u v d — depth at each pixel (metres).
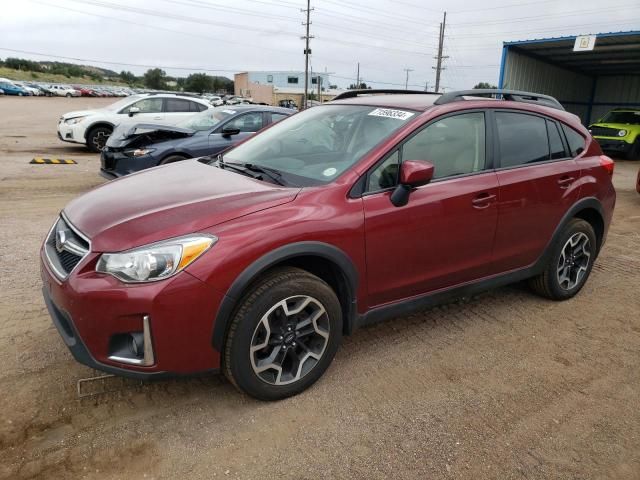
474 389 3.04
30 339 3.34
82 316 2.38
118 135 7.45
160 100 13.51
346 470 2.37
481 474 2.39
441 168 3.32
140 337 2.40
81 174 9.70
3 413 2.62
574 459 2.51
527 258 3.91
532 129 3.91
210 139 7.79
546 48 20.80
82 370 3.03
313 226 2.71
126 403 2.77
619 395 3.05
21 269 4.52
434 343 3.55
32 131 18.23
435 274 3.35
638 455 2.56
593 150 4.37
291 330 2.78
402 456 2.48
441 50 48.00
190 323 2.44
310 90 81.31
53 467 2.30
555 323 3.94
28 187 8.16
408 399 2.92
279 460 2.42
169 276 2.37
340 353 3.38
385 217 2.98
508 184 3.59
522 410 2.87
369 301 3.10
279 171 3.22
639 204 8.71
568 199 4.02
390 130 3.21
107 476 2.27
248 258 2.51
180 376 2.53
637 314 4.15
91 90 69.62
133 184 3.20
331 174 3.02
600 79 27.45
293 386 2.84
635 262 5.46
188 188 2.99
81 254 2.52
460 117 3.46
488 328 3.81
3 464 2.30
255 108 8.66
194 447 2.47
